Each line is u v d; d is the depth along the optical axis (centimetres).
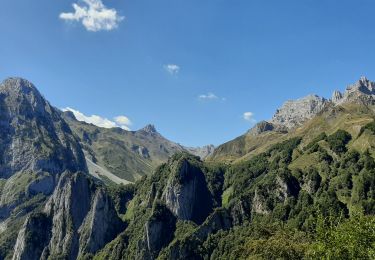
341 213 9388
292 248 17875
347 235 8488
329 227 9162
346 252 8425
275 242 19038
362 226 8506
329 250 8556
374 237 8319
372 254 8000
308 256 9725
